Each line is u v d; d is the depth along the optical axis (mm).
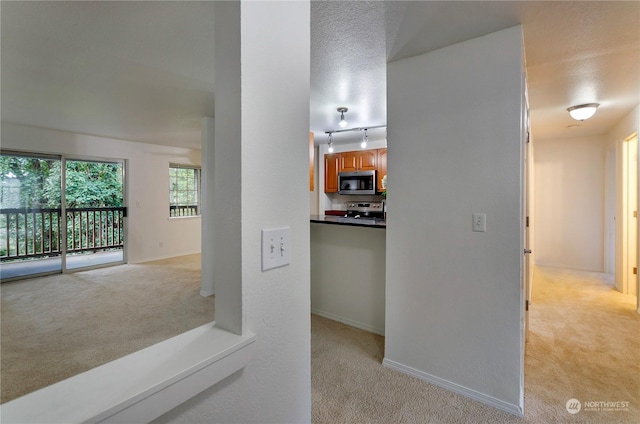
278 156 879
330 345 2535
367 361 2283
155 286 4094
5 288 3986
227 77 803
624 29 1721
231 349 737
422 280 2041
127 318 3006
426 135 2004
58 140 4535
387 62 2152
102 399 541
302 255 966
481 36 1795
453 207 1914
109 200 5332
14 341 2516
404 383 2008
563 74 2365
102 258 5297
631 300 3531
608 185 4715
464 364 1893
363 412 1742
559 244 5145
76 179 4965
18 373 2055
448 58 1913
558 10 1548
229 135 799
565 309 3262
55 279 4422
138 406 561
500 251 1769
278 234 879
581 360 2256
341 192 5902
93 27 1792
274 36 868
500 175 1759
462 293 1894
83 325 2836
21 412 507
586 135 4840
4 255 4277
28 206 4453
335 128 4484
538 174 5266
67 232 4898
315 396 1883
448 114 1918
